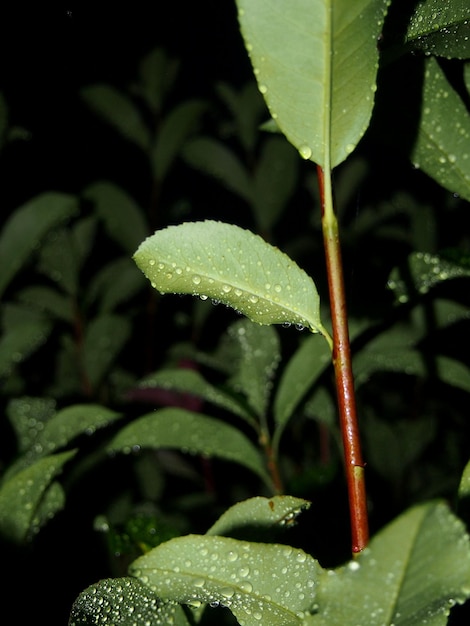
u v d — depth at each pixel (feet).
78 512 2.13
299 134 1.45
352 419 1.43
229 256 1.50
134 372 3.36
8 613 1.77
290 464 2.95
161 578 1.43
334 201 1.45
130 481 2.81
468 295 2.15
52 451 1.90
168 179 3.75
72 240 3.10
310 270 3.24
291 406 1.96
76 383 3.04
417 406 3.04
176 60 3.68
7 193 3.35
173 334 3.40
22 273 3.15
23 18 3.41
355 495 1.41
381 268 2.85
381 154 3.34
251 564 1.42
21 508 1.76
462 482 1.41
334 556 1.72
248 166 3.52
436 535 1.26
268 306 1.49
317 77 1.43
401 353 2.08
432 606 1.30
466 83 1.66
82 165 3.53
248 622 1.41
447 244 3.22
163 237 1.50
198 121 3.49
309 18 1.40
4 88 3.39
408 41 1.52
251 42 1.42
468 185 1.64
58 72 3.49
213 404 2.54
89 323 3.09
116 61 3.75
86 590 1.49
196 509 2.69
